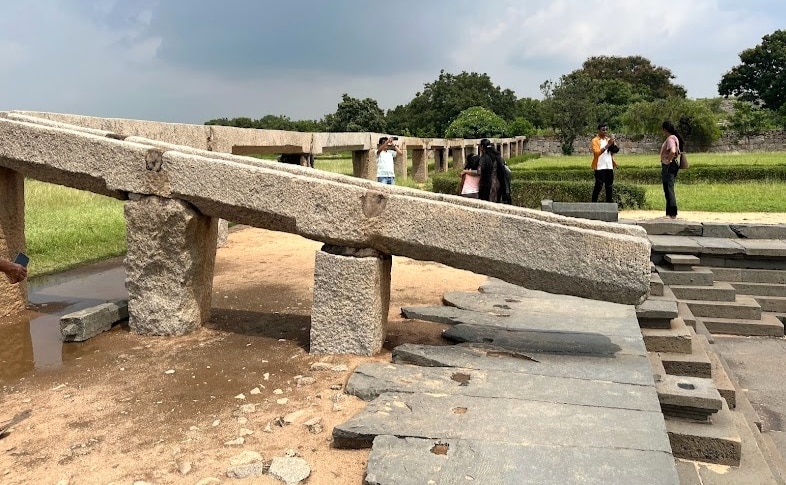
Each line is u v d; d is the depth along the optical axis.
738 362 6.77
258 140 10.32
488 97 49.41
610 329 5.01
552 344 4.61
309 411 3.64
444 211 4.32
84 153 5.06
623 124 38.50
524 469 2.76
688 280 8.10
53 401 3.88
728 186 17.00
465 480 2.68
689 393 4.01
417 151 22.69
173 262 5.03
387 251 4.61
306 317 5.70
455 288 6.96
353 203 4.45
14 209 5.89
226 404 3.79
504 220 4.23
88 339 5.06
